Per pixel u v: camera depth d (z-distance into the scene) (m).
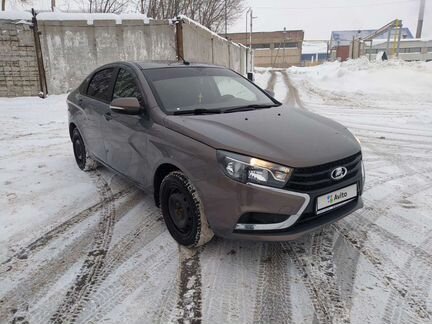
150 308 2.37
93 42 12.92
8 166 5.48
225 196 2.62
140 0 23.50
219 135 2.79
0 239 3.28
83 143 5.08
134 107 3.33
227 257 2.94
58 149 6.48
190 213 2.94
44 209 3.91
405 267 2.76
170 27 13.95
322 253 2.97
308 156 2.62
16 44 11.82
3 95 12.02
